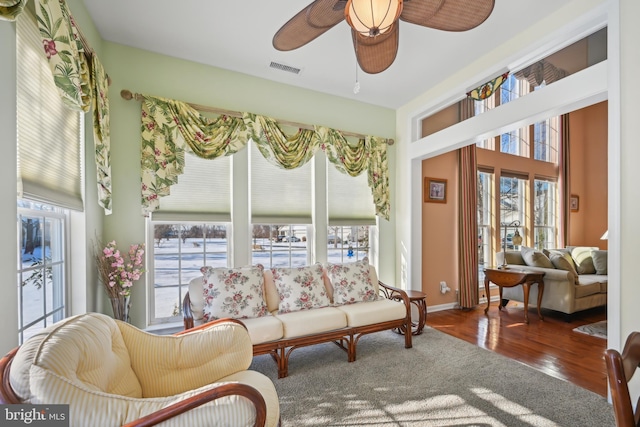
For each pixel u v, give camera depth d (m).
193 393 1.04
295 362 2.69
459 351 2.91
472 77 3.15
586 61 2.31
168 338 1.54
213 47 2.89
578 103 2.35
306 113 3.73
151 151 2.83
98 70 2.23
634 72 1.92
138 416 0.96
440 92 3.58
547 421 1.85
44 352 0.96
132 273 2.58
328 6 1.71
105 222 2.74
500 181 5.27
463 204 4.55
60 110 1.87
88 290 2.32
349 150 3.90
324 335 2.60
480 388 2.23
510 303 4.86
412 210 4.11
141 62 2.91
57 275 2.08
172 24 2.55
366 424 1.83
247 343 1.67
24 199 1.49
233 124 3.22
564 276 3.84
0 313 1.22
